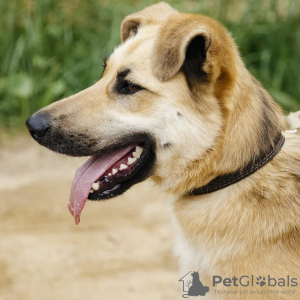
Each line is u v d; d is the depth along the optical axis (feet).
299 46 29.04
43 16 28.48
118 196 13.64
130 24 15.48
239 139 12.62
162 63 12.09
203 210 12.95
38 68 27.91
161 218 21.09
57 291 16.74
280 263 12.17
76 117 13.05
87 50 28.94
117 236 19.83
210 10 29.76
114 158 13.24
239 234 12.50
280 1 31.17
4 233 19.60
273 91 27.94
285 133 13.62
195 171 12.91
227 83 12.58
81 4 29.58
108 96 13.23
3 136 26.58
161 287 17.16
